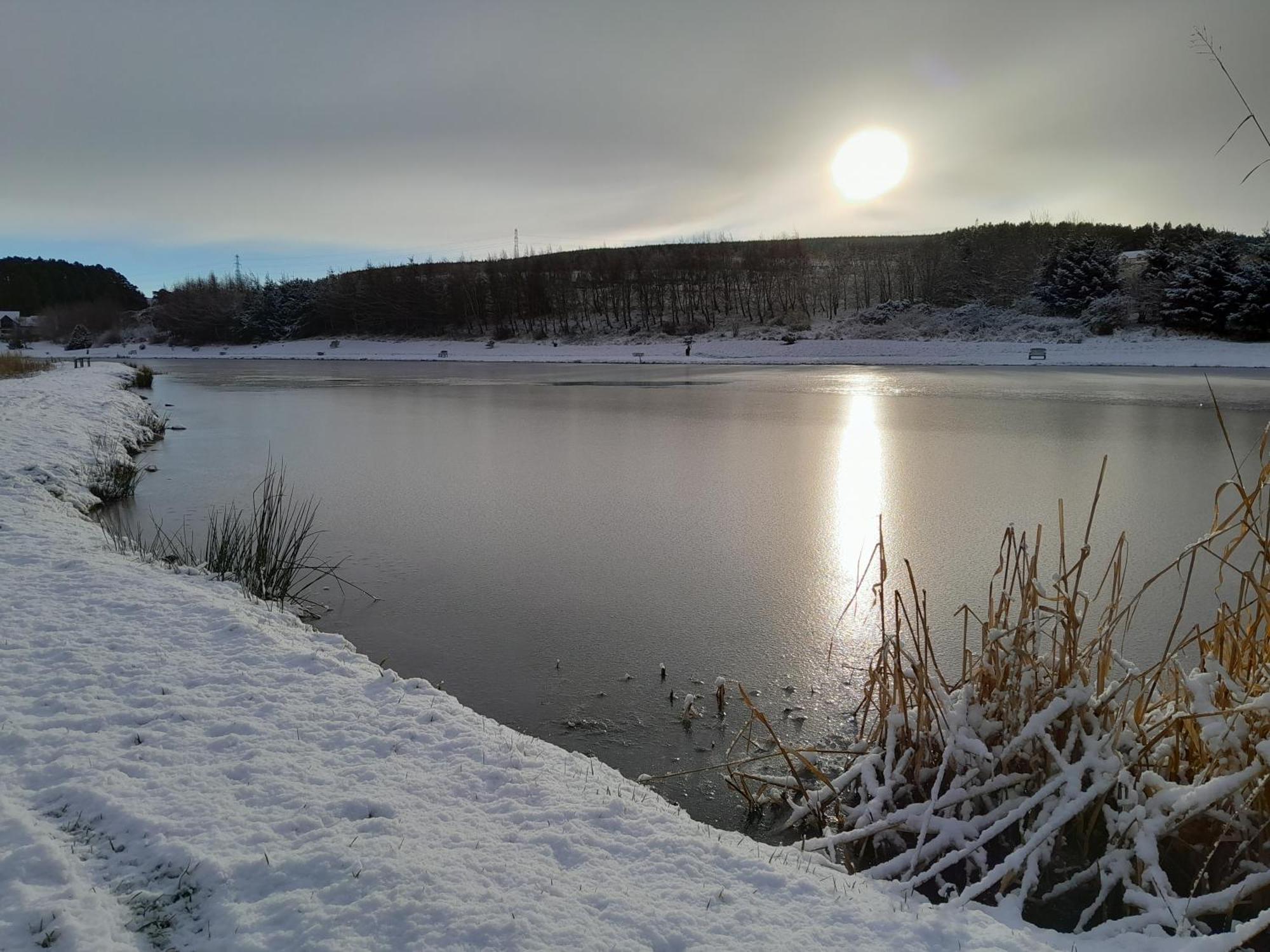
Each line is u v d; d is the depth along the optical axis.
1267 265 39.03
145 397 28.58
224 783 3.50
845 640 6.56
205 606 5.94
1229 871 3.37
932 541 9.23
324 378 38.31
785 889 3.01
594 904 2.82
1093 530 9.52
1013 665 4.00
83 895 2.70
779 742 4.57
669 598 7.56
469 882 2.88
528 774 3.75
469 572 8.35
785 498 11.59
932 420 19.81
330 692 4.58
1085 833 3.64
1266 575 3.75
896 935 2.77
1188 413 20.33
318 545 9.38
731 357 46.31
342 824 3.23
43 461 11.61
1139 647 6.28
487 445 16.75
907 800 4.02
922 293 55.25
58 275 112.12
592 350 53.09
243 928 2.63
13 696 4.27
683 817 3.72
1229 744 3.43
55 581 6.39
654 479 13.06
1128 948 2.87
